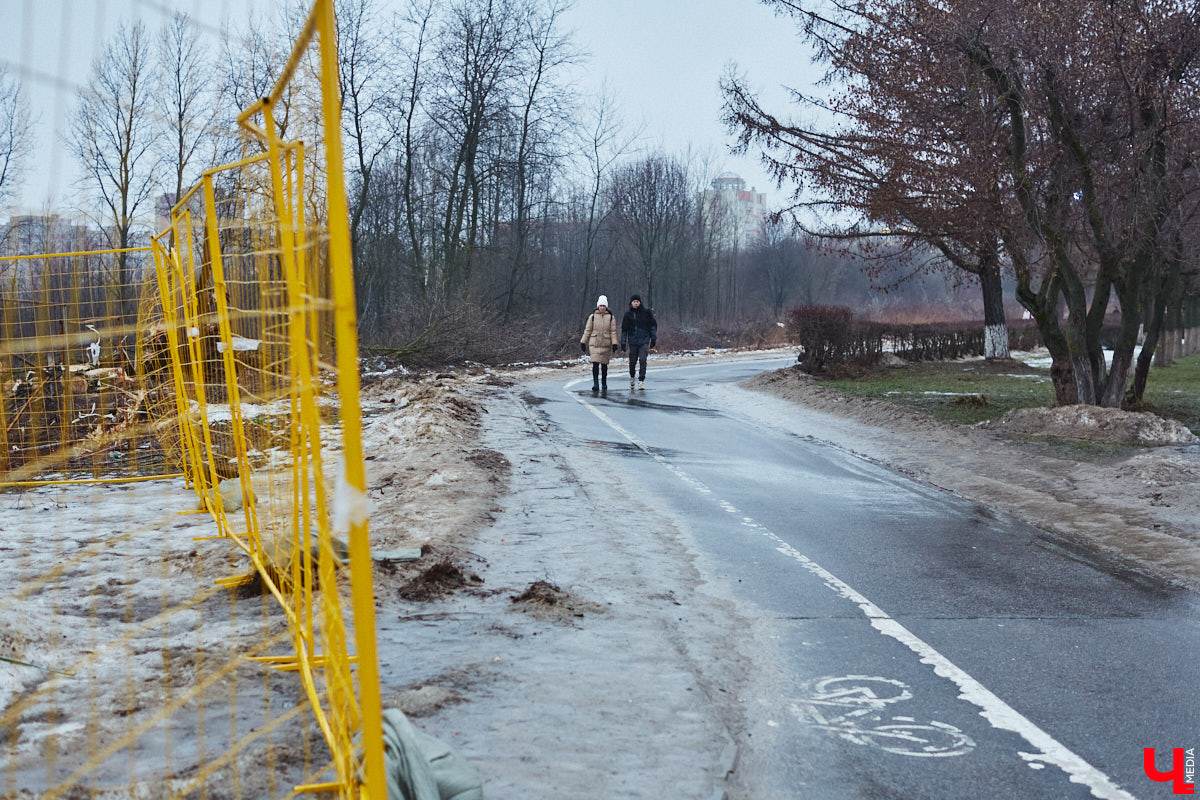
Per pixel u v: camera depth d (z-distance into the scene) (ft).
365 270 131.54
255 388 15.47
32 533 23.30
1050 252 51.60
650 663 15.90
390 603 18.10
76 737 11.72
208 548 21.43
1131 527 29.04
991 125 50.96
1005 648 18.20
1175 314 98.43
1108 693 15.96
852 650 17.83
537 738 12.63
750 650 17.49
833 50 62.28
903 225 63.87
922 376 87.76
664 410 61.00
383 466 34.94
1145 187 48.08
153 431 32.86
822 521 29.76
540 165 136.98
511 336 114.11
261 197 13.64
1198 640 19.01
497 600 18.86
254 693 13.34
